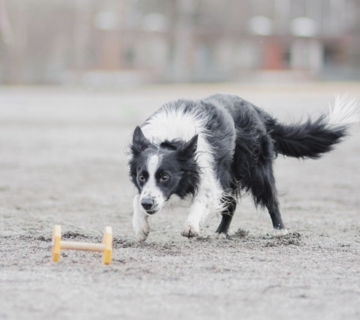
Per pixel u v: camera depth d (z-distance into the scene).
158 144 10.61
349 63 93.31
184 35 87.88
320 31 92.06
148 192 10.20
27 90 71.06
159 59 89.56
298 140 12.74
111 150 25.33
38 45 87.00
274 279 8.58
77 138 29.03
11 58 83.31
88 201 15.49
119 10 88.06
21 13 82.50
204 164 10.74
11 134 30.34
